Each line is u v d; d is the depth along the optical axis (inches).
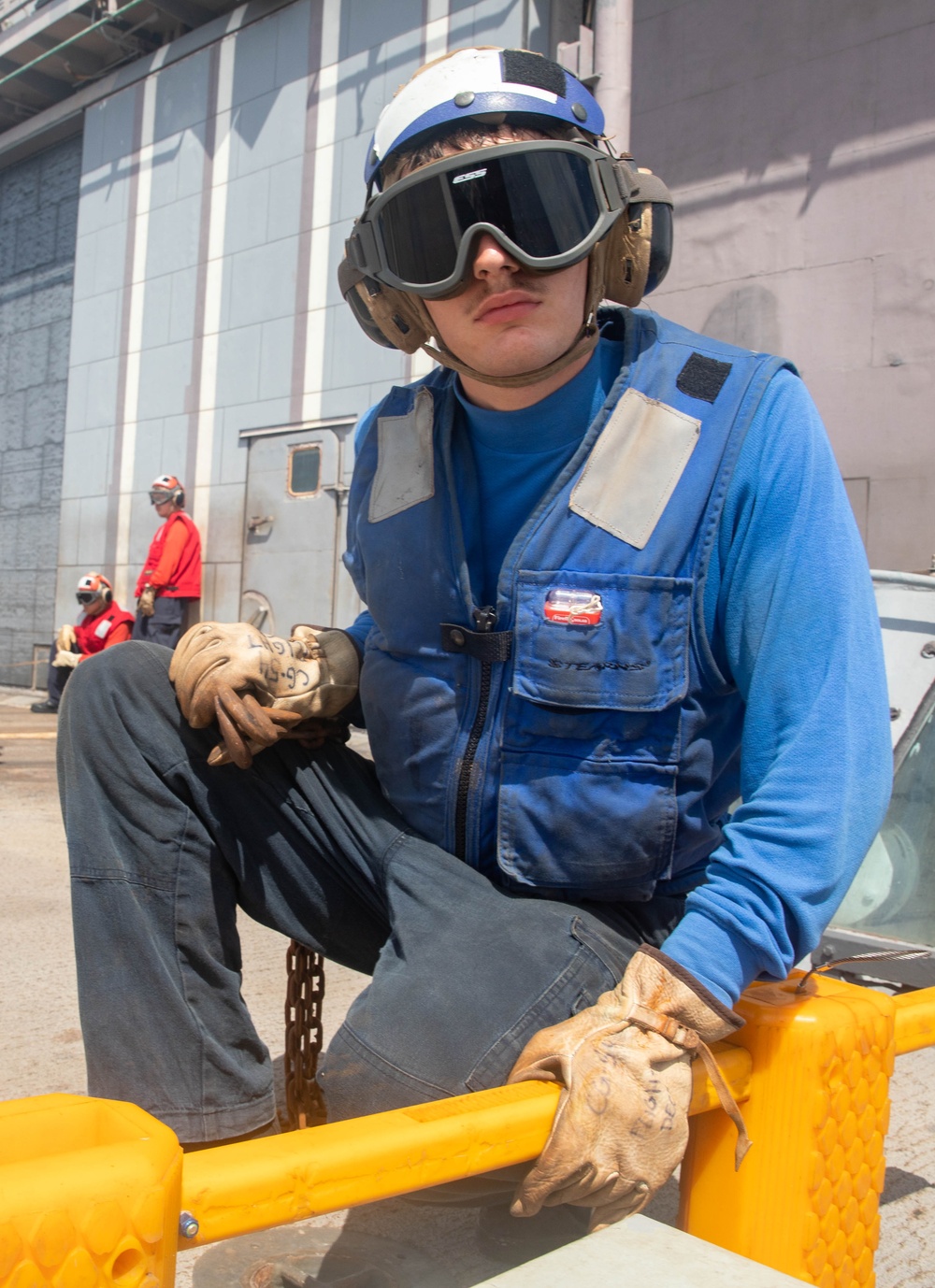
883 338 209.9
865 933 82.1
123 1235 21.7
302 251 306.7
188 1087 43.4
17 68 393.4
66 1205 21.1
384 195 40.3
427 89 40.9
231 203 327.3
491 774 41.9
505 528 43.3
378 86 288.8
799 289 220.8
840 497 39.5
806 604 37.8
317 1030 54.8
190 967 44.7
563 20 253.6
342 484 293.7
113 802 44.4
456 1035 37.2
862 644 37.9
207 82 335.9
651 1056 32.4
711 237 233.5
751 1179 36.1
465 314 39.7
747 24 228.4
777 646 37.9
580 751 40.0
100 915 44.0
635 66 244.5
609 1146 31.5
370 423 49.7
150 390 351.6
